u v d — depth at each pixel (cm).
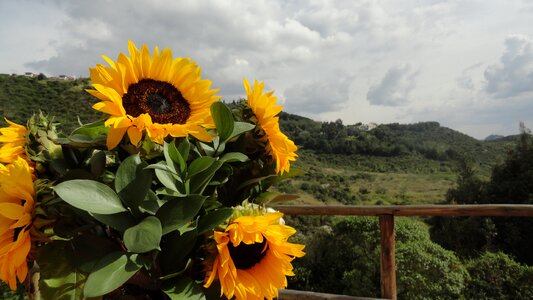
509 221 1320
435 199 4144
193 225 68
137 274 67
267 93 86
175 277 67
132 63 79
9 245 62
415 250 521
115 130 69
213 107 80
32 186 64
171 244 68
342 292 554
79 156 81
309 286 573
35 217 65
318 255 584
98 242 67
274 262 71
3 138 75
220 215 68
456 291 502
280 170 87
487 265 571
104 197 64
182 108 83
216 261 66
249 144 87
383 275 291
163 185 76
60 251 66
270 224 69
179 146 77
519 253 1270
